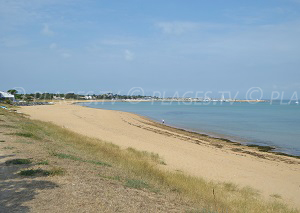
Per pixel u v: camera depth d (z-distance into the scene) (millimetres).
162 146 20703
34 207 4934
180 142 24172
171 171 11992
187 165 14789
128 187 6895
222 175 13539
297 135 32906
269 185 12641
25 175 6832
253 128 39688
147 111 85562
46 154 9477
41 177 6730
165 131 32438
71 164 8484
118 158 11688
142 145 20000
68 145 13047
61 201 5273
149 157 14852
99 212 4914
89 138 18281
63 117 39312
